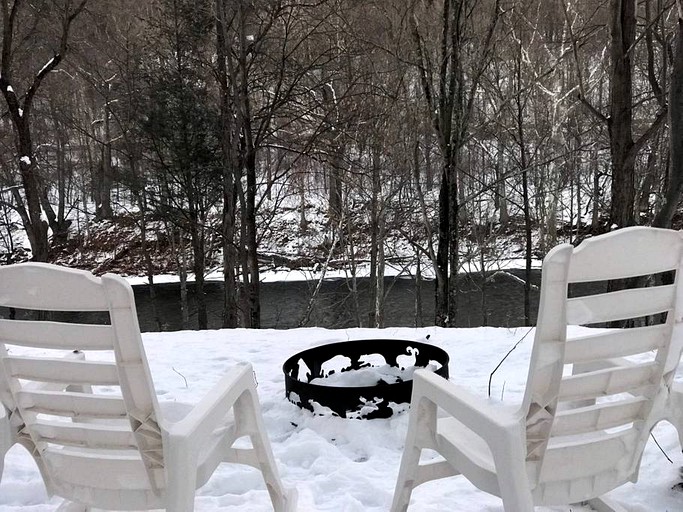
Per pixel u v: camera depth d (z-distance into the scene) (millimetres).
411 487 1910
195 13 12484
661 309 1549
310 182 21109
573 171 16547
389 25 11453
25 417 1714
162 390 3918
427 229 11055
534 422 1499
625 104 7047
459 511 2135
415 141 11648
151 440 1579
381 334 5285
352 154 14672
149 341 5371
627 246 1412
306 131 14375
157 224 20828
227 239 12352
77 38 15289
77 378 1599
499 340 4863
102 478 1724
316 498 2359
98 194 21828
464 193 16562
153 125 12727
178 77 12695
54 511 2156
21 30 14547
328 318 15617
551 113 14023
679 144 4254
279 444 2994
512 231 19250
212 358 4691
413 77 11953
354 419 3148
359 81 12859
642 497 2168
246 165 12609
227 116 12047
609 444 1669
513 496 1419
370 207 13766
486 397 3455
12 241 20500
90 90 18875
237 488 2482
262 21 11891
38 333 1561
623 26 6930
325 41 13102
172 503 1492
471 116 11352
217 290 19922
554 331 1423
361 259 17297
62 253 21250
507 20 11992
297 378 3809
